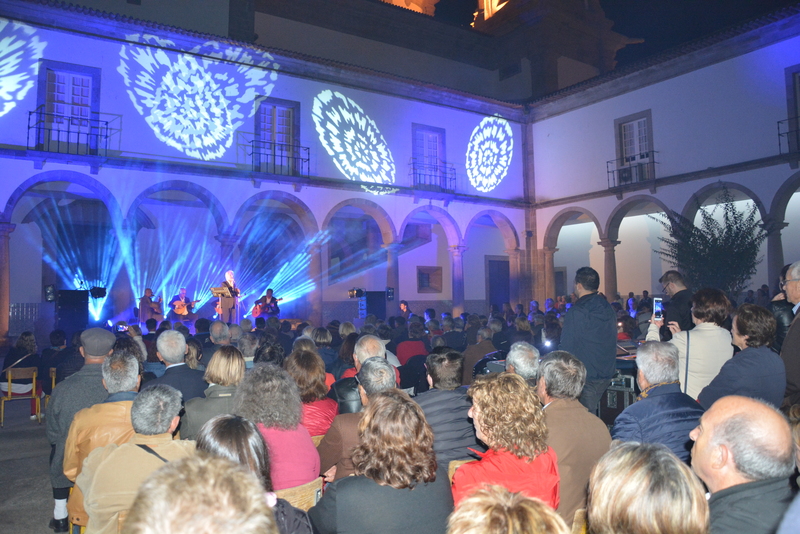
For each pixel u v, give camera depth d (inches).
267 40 751.1
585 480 122.1
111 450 112.2
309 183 707.4
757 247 578.9
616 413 229.9
